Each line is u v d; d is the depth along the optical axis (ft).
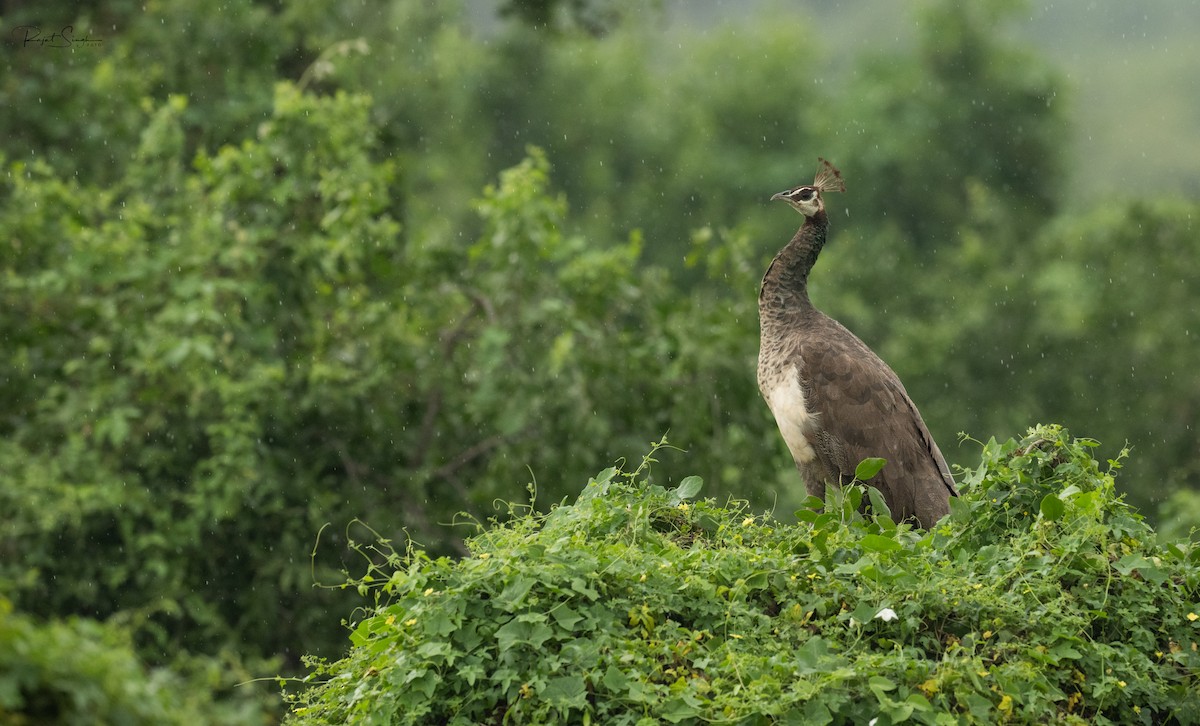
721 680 40.96
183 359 97.50
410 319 107.96
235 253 99.60
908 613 44.04
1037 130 267.18
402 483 105.40
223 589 100.99
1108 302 175.01
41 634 26.81
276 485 99.14
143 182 109.09
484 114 272.31
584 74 281.95
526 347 107.45
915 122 265.34
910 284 205.77
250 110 129.39
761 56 293.23
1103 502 49.37
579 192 274.57
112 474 96.58
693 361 107.04
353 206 103.55
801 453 71.72
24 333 101.19
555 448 104.68
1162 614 47.01
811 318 75.20
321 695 47.42
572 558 44.55
